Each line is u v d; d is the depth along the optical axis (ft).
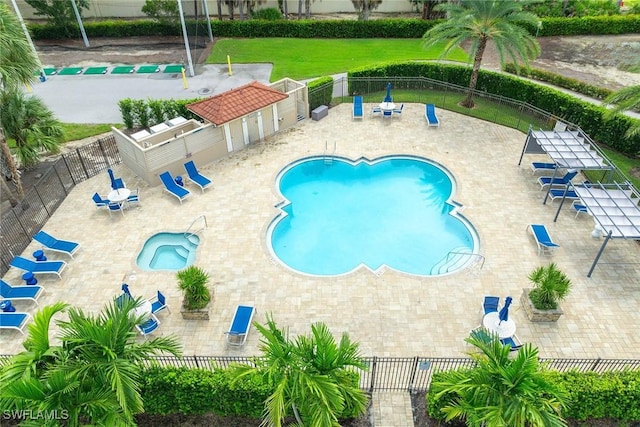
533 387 32.78
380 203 74.84
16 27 65.26
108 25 141.08
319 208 73.72
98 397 33.68
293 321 54.13
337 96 104.68
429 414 42.86
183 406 43.52
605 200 61.62
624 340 51.60
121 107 89.92
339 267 63.10
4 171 76.48
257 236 66.33
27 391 32.09
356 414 43.11
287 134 90.02
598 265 60.75
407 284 58.65
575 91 106.11
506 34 88.84
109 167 80.74
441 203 74.84
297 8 167.53
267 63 123.65
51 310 36.37
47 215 69.97
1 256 61.52
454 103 100.37
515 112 96.27
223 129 80.43
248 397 42.19
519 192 74.02
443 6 96.32
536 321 53.42
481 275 59.72
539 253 62.49
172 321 54.29
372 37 142.41
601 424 43.62
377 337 52.29
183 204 72.43
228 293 57.67
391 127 92.12
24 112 73.97
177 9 134.62
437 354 50.39
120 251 64.03
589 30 139.33
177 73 118.83
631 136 81.00
